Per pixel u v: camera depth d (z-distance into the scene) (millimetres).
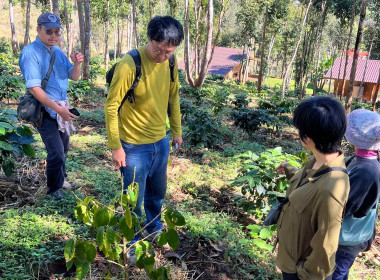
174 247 2180
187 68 18859
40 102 3320
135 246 2213
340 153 1775
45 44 3367
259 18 36156
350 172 2062
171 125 3186
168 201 4230
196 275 2973
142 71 2582
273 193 3605
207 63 18109
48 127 3445
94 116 8406
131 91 2619
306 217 1801
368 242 2193
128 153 2791
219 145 7699
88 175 4504
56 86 3494
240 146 7816
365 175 1988
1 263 2621
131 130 2746
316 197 1717
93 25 45844
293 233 1869
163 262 2980
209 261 3160
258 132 9977
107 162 5297
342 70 35219
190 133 6848
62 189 3805
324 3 30328
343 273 2254
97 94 12469
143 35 44781
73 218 3453
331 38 39469
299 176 1975
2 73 10898
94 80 16844
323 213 1680
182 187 4824
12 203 3570
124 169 2852
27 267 2664
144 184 2898
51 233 3084
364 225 2092
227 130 9289
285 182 3650
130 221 2010
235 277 3025
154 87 2680
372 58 37094
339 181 1680
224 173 5672
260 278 3086
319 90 37344
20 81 8695
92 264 2824
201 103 13453
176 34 2404
